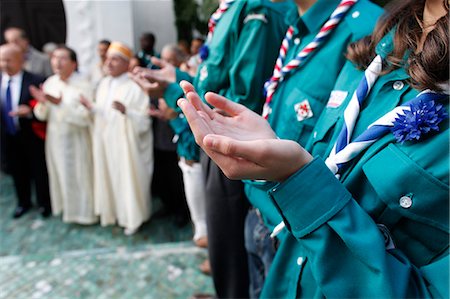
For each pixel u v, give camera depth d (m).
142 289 1.93
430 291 0.51
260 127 0.64
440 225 0.50
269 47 1.14
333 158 0.61
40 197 3.00
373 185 0.55
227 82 1.25
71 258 2.26
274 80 0.95
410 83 0.56
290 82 0.91
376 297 0.50
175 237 2.69
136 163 2.58
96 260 2.21
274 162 0.51
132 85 2.54
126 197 2.63
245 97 1.14
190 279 2.00
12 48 2.71
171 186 2.82
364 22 0.80
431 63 0.51
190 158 1.89
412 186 0.50
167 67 1.41
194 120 0.52
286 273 0.75
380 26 0.69
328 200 0.53
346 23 0.84
